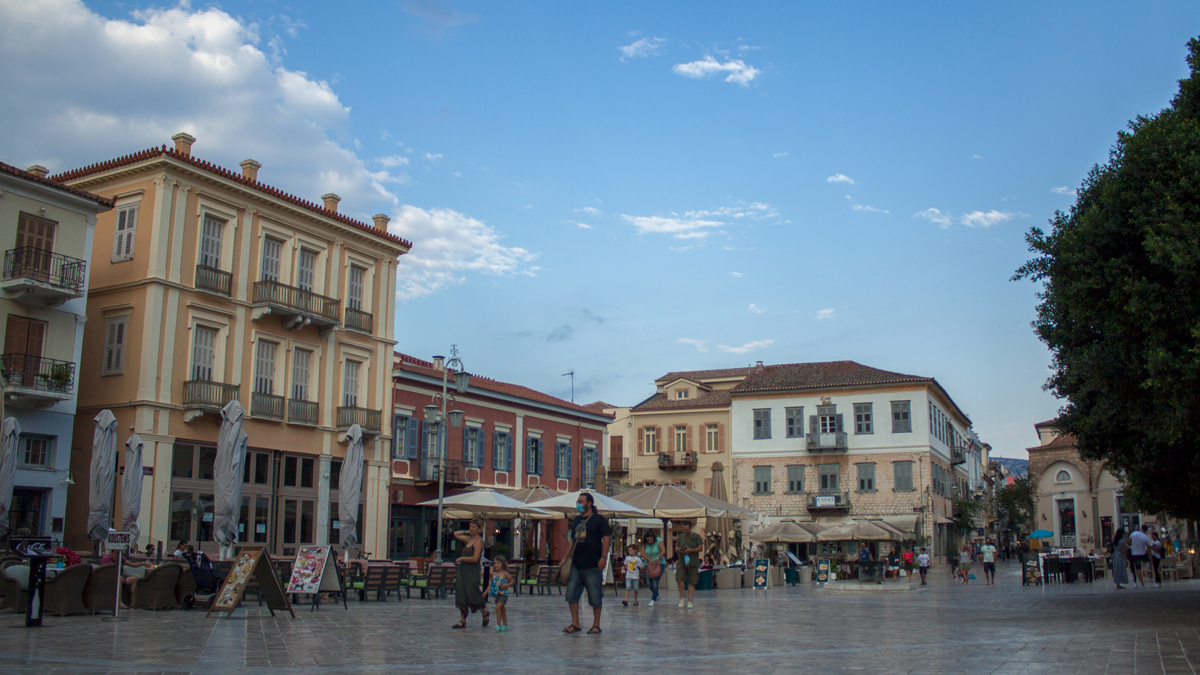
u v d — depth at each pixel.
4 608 16.34
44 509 27.42
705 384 70.25
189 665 9.48
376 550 37.31
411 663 9.88
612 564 31.05
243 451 25.12
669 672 9.20
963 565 38.72
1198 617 16.14
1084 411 17.77
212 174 31.91
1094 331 17.12
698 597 26.66
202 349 31.69
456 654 10.75
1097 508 70.56
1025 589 29.28
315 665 9.66
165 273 30.47
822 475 59.41
